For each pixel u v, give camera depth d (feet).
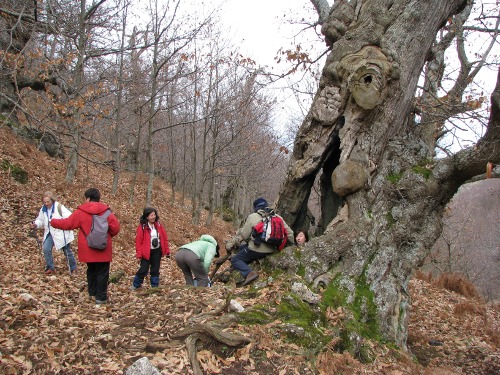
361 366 14.82
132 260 32.86
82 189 44.70
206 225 63.87
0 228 30.25
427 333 25.64
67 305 18.13
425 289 37.35
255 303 16.87
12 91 39.50
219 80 59.36
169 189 94.12
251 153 73.61
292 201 24.39
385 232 20.43
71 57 28.81
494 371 20.40
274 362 13.65
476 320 30.30
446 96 30.78
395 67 20.74
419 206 20.94
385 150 21.93
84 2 31.35
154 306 17.94
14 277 21.36
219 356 13.52
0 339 13.17
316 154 22.66
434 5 21.91
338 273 19.60
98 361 12.92
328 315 16.88
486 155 18.78
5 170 38.47
